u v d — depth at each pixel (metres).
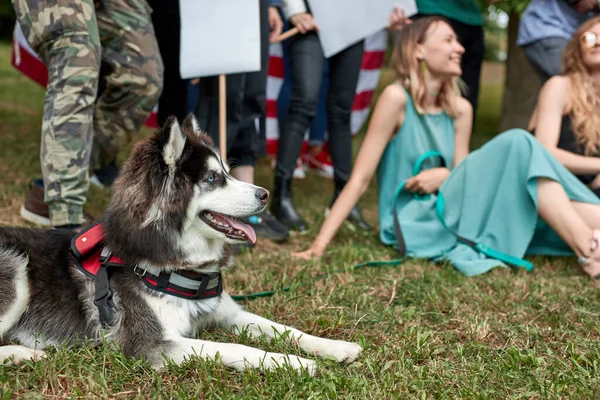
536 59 5.25
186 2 3.87
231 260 2.89
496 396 2.41
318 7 4.64
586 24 4.22
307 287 3.58
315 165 7.20
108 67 3.83
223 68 3.92
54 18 3.40
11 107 9.95
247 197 2.75
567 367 2.65
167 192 2.59
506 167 4.12
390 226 4.57
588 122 4.25
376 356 2.71
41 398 2.29
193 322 2.76
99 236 2.68
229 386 2.42
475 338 2.97
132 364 2.51
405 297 3.48
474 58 5.86
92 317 2.67
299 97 4.82
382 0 4.75
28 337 2.70
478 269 3.94
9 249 2.68
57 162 3.51
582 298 3.48
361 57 4.98
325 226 4.28
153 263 2.59
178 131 2.58
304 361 2.52
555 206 3.93
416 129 4.49
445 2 5.59
